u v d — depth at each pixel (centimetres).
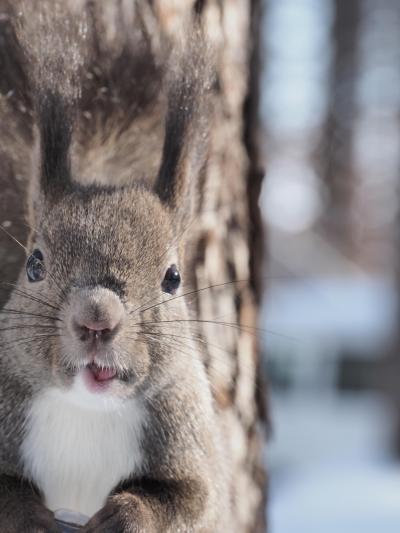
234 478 93
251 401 94
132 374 86
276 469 161
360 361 230
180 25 90
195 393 88
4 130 89
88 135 90
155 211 87
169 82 88
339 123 329
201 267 92
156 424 88
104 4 90
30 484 87
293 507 118
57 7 89
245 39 94
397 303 199
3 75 89
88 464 88
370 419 208
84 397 86
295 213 352
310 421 204
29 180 88
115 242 86
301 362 230
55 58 88
